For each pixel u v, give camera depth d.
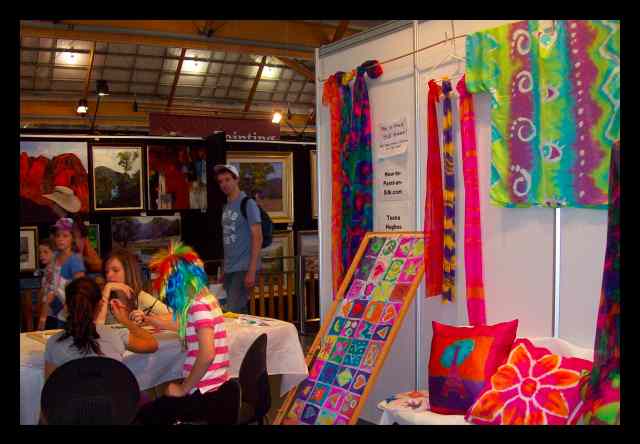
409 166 4.15
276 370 3.81
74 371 2.60
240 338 3.65
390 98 4.27
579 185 2.94
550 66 3.03
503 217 3.43
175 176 8.60
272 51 10.72
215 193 7.83
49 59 12.82
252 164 8.77
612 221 2.43
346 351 3.63
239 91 15.62
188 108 15.57
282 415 3.58
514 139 3.23
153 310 3.80
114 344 2.96
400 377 4.21
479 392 2.87
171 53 13.45
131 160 8.32
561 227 3.15
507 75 3.26
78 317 2.89
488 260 3.52
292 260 8.98
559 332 3.18
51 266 4.59
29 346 3.38
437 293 3.75
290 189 9.01
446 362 3.03
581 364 2.78
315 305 8.27
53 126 14.62
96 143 8.11
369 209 4.41
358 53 4.54
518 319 3.36
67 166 7.95
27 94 13.80
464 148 3.56
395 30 4.20
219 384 2.90
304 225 9.14
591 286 3.03
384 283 3.76
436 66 3.88
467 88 3.46
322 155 4.92
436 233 3.75
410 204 4.15
